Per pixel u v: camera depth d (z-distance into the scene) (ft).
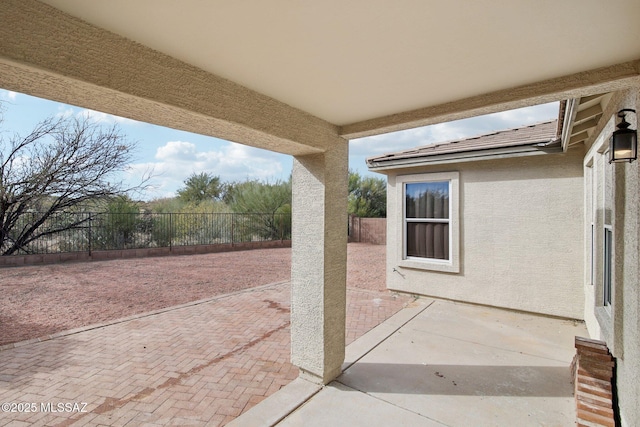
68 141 44.60
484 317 21.56
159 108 7.64
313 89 9.60
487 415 11.12
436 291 25.86
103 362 15.02
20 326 20.04
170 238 54.19
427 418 10.94
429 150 27.12
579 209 20.25
